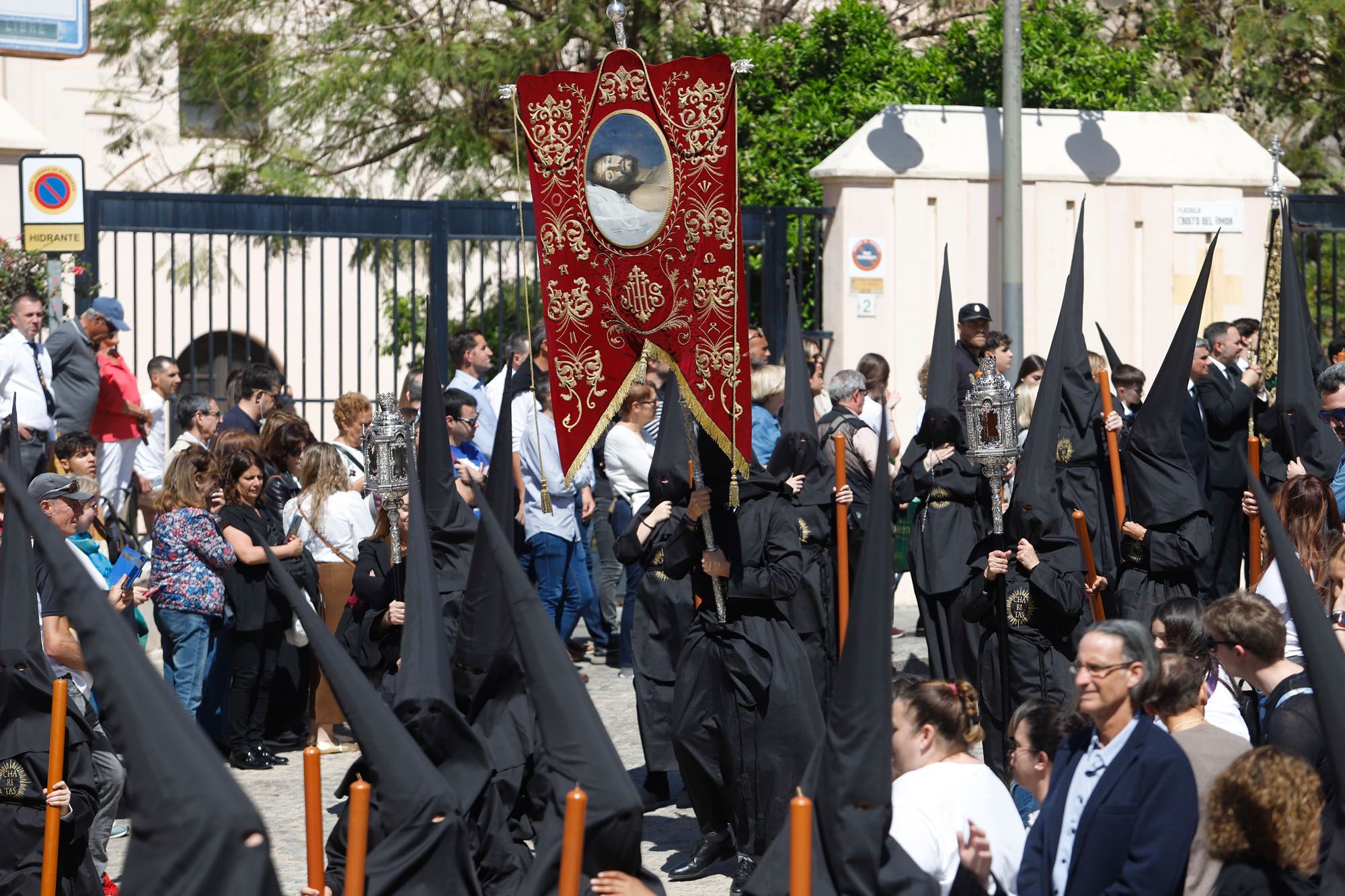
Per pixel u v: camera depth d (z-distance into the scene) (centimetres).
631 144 852
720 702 851
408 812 535
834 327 1669
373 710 542
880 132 1670
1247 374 1362
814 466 1030
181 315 2414
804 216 1714
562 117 864
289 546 1087
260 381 1343
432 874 532
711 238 845
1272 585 808
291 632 1104
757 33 2073
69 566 406
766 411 1232
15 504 409
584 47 2072
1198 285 1023
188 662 1052
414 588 629
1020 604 927
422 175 2119
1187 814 525
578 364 867
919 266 1661
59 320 1431
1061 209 1692
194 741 402
